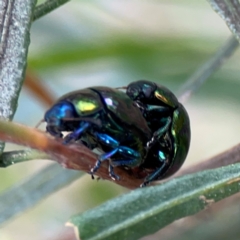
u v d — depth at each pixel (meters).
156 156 0.13
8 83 0.11
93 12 0.18
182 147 0.13
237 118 0.22
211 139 0.25
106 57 0.16
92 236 0.11
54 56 0.16
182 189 0.11
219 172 0.11
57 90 0.18
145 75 0.17
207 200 0.11
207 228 0.15
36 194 0.14
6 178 0.21
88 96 0.12
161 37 0.17
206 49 0.17
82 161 0.12
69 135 0.12
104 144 0.12
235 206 0.15
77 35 0.17
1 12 0.12
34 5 0.12
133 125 0.12
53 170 0.14
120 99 0.12
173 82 0.17
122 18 0.17
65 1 0.12
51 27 0.17
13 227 0.21
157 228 0.11
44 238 0.15
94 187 0.19
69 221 0.11
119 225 0.11
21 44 0.12
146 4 0.18
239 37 0.12
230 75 0.17
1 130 0.11
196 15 0.17
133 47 0.17
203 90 0.17
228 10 0.12
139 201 0.11
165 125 0.13
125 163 0.12
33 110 0.20
